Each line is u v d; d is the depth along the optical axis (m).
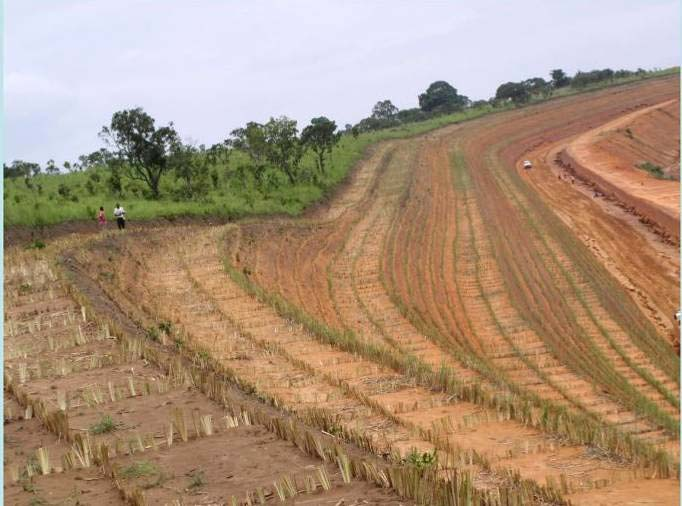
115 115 49.84
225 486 9.02
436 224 48.81
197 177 54.50
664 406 20.72
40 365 15.40
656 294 34.72
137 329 20.17
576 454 11.48
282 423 10.77
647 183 61.66
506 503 8.08
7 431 11.60
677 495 9.52
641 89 113.88
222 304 25.70
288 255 39.66
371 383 16.31
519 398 15.14
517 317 29.33
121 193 50.28
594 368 23.81
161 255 34.88
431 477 8.51
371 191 63.59
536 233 44.78
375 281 34.75
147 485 9.13
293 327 22.48
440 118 111.44
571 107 107.06
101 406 12.75
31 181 55.69
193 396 13.05
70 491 9.07
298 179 63.47
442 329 27.86
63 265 27.20
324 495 8.53
